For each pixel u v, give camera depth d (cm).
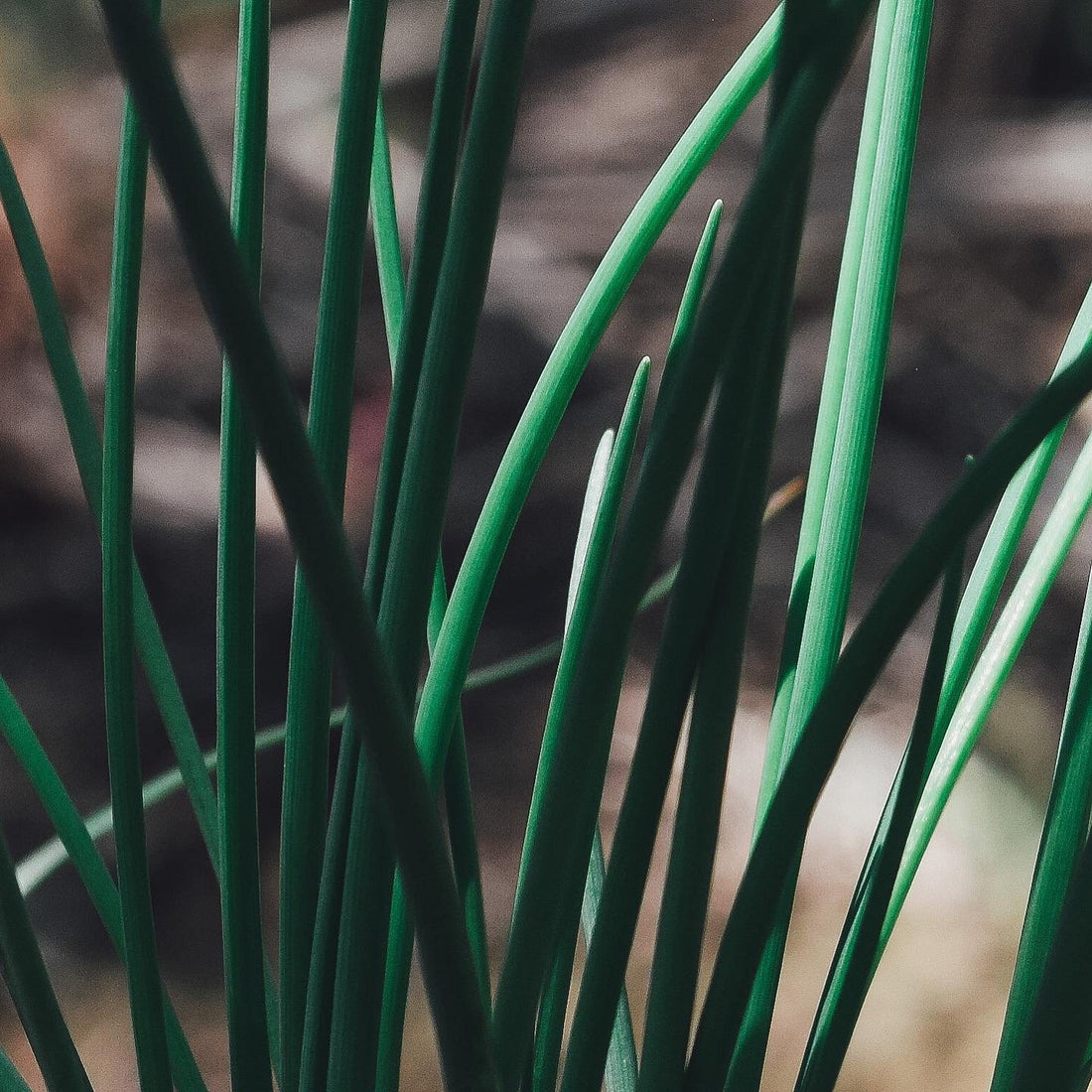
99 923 148
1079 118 220
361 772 31
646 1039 31
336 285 31
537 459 32
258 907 32
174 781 38
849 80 214
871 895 32
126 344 31
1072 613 178
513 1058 30
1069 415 30
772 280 30
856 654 30
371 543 32
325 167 214
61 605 180
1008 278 218
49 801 34
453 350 30
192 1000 144
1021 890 150
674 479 29
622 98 232
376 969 31
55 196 186
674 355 32
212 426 191
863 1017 137
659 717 30
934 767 35
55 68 195
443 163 30
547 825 30
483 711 179
